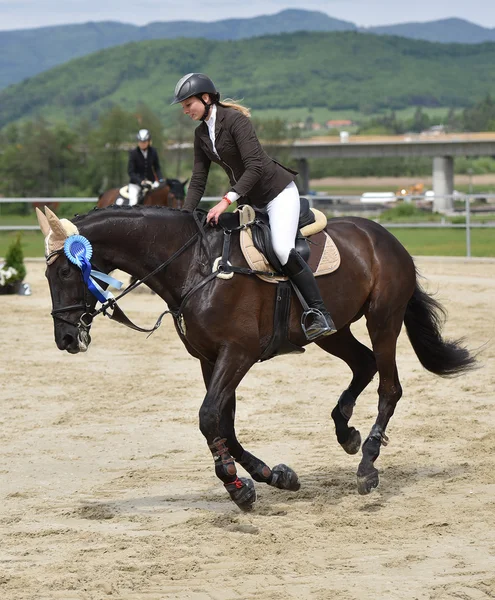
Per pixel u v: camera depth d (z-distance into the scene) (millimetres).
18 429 10914
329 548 6879
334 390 12711
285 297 7945
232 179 8172
